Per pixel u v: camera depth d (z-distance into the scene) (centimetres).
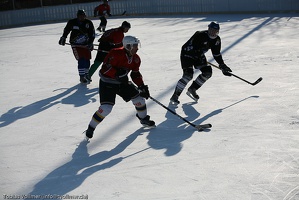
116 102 1014
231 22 2511
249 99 962
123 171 641
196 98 973
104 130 831
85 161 689
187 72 940
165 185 586
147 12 3697
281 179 580
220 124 816
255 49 1584
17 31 3144
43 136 823
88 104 1033
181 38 2033
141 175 622
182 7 3450
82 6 3903
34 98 1124
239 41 1798
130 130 822
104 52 1198
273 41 1733
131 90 792
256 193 546
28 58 1819
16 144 789
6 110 1026
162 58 1560
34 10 3900
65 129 856
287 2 2855
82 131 837
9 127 895
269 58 1400
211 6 3266
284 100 933
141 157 688
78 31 1216
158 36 2156
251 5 3023
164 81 1201
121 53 740
